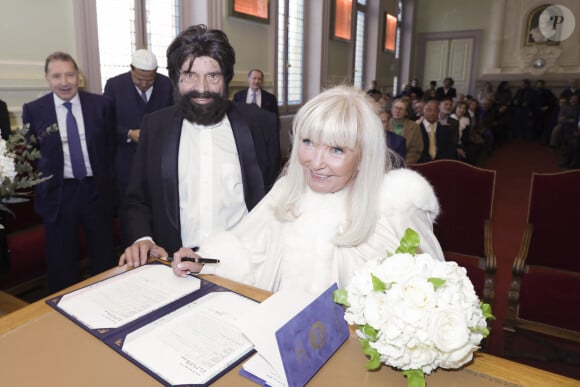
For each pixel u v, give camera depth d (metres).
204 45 1.58
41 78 3.55
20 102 3.47
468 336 0.72
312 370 0.83
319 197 1.30
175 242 1.68
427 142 4.88
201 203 1.71
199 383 0.80
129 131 3.29
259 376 0.81
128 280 1.21
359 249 1.24
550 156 9.60
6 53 3.32
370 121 1.14
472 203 2.59
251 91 5.59
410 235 0.86
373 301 0.76
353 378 0.83
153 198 1.70
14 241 2.88
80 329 0.97
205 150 1.71
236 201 1.75
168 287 1.17
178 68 1.62
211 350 0.89
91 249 2.88
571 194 2.40
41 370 0.83
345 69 9.32
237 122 1.75
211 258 1.35
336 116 1.10
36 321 1.00
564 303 2.05
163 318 1.00
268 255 1.37
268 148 1.86
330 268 1.25
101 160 2.79
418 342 0.73
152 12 4.77
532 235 2.47
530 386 0.82
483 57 14.11
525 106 12.11
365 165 1.19
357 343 0.94
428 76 14.98
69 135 2.63
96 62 3.93
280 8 7.09
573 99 9.77
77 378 0.81
